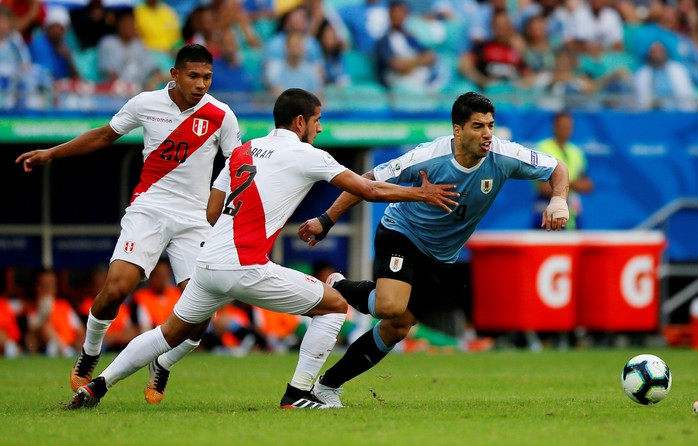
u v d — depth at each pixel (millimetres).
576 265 58250
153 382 29672
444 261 29141
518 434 22312
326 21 68000
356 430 22906
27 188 55500
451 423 24203
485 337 61031
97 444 21094
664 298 64438
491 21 72750
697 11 80688
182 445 20828
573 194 60625
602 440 21406
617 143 63656
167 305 52781
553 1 75750
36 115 51812
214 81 63469
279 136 26703
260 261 25922
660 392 28203
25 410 27750
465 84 71125
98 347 29641
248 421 24562
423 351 56031
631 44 77625
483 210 28609
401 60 69625
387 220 28906
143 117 29906
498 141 28094
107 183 56906
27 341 52188
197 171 30203
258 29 67812
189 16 64500
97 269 53000
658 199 64188
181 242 30266
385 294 27859
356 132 54344
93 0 62781
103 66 61969
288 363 47094
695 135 64938
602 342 61344
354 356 28422
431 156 27938
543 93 70500
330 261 59250
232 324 54594
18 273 55094
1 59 57812
